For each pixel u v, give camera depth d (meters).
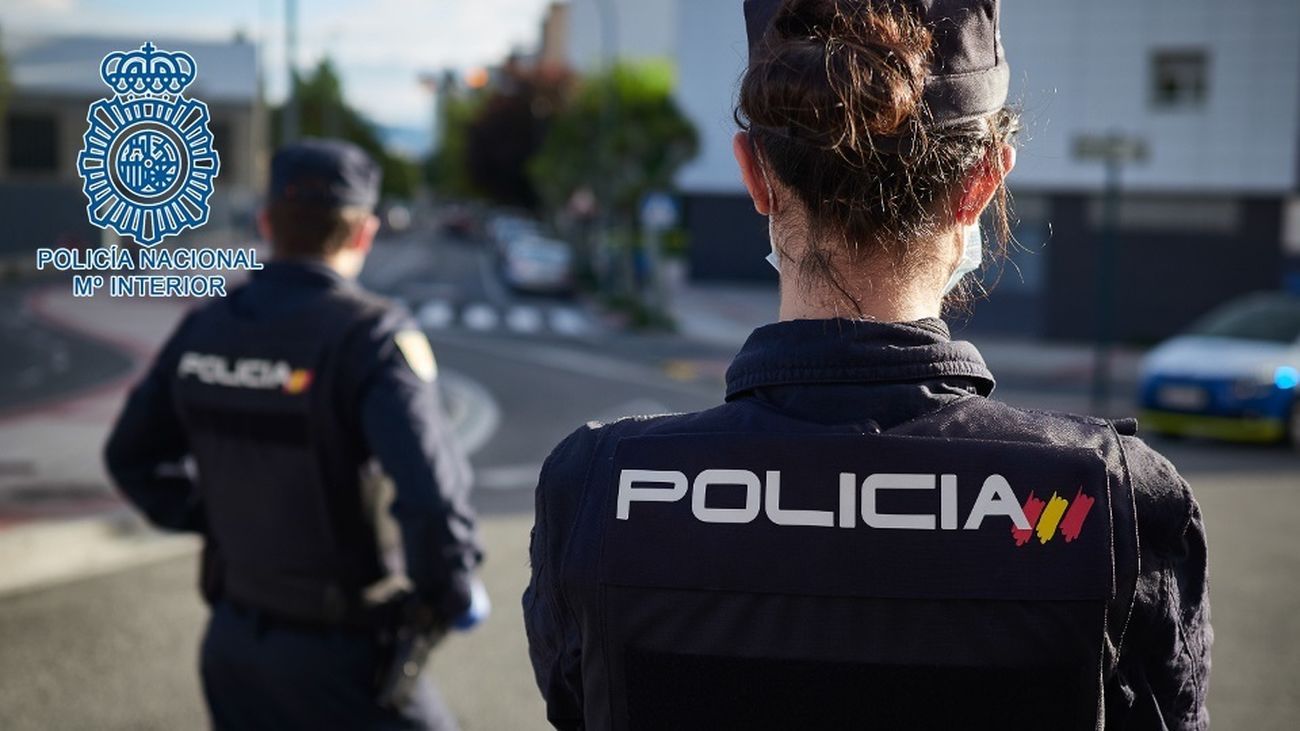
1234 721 4.43
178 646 5.17
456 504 2.24
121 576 6.23
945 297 1.25
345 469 2.27
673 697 1.06
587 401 14.09
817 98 1.06
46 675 4.82
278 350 2.27
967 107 1.09
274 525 2.28
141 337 10.27
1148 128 23.19
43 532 6.38
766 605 1.04
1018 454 1.06
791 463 1.08
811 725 1.03
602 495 1.12
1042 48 23.52
